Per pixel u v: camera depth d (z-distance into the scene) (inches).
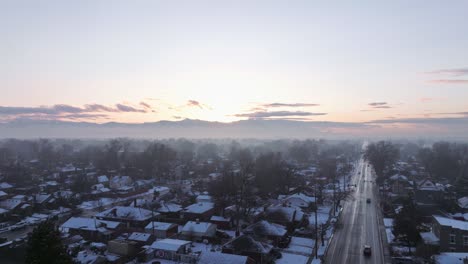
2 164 6486.2
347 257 2218.3
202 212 3112.7
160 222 2930.6
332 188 5007.4
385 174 5546.3
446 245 2267.5
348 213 3516.2
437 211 3334.2
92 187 4702.3
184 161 7583.7
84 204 3966.5
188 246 2349.9
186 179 5949.8
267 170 4591.5
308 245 2482.8
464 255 2071.9
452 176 5615.2
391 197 4121.6
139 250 2274.9
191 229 2600.9
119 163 6825.8
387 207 3587.6
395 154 7106.3
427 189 3730.3
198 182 5280.5
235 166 7303.2
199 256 2001.7
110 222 2805.1
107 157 6673.2
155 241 2365.9
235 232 2837.1
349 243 2518.5
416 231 2333.9
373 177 6412.4
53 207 3735.2
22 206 3496.6
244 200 3277.6
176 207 3385.8
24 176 5251.0
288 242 2507.4
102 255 2185.0
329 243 2522.1
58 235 1553.9
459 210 3398.1
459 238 2247.8
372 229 2898.6
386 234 2741.1
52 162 7495.1
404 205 2942.9
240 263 1851.6
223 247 2185.0
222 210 3351.4
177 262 2106.3
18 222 3144.7
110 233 2620.6
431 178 5457.7
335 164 7155.5
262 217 3061.0
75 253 2048.5
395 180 4586.6
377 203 4005.9
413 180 5152.6
